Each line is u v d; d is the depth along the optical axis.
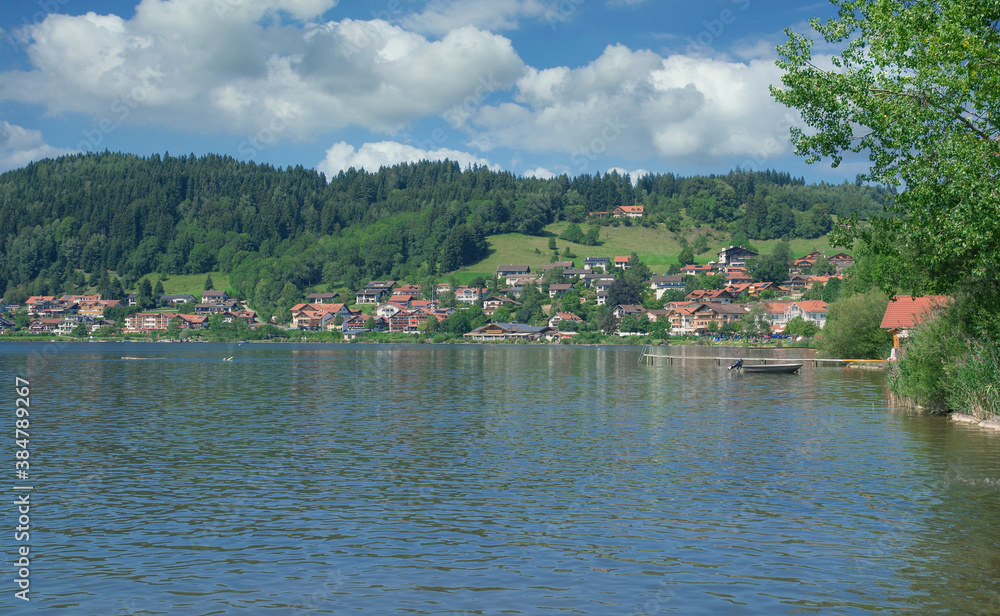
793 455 28.56
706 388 61.34
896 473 25.08
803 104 33.03
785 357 118.50
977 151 28.03
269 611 13.70
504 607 13.85
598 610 13.68
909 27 29.06
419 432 34.97
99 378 70.81
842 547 17.06
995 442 31.58
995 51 27.86
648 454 28.88
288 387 61.44
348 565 16.11
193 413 42.53
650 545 17.36
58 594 14.46
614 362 110.56
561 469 25.94
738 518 19.52
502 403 48.84
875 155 32.31
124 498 21.80
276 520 19.50
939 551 16.75
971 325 38.78
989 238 28.45
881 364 88.56
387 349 176.88
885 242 35.16
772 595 14.30
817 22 32.09
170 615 13.51
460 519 19.58
